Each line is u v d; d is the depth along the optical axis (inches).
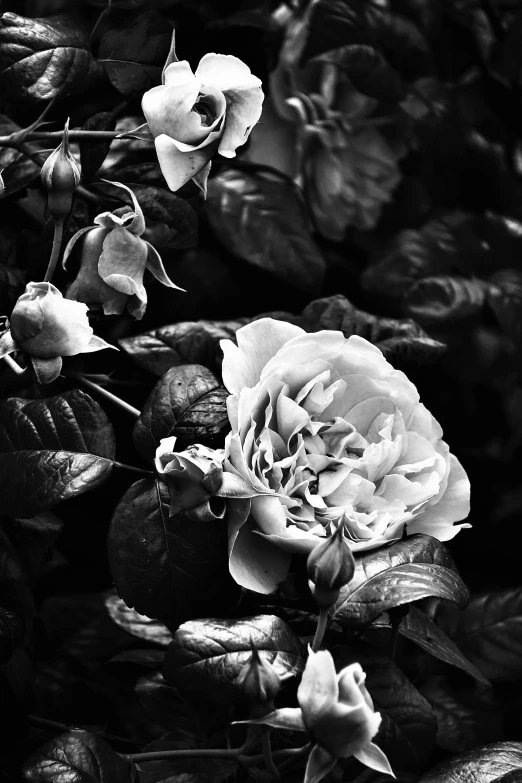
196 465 28.3
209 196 36.4
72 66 32.2
